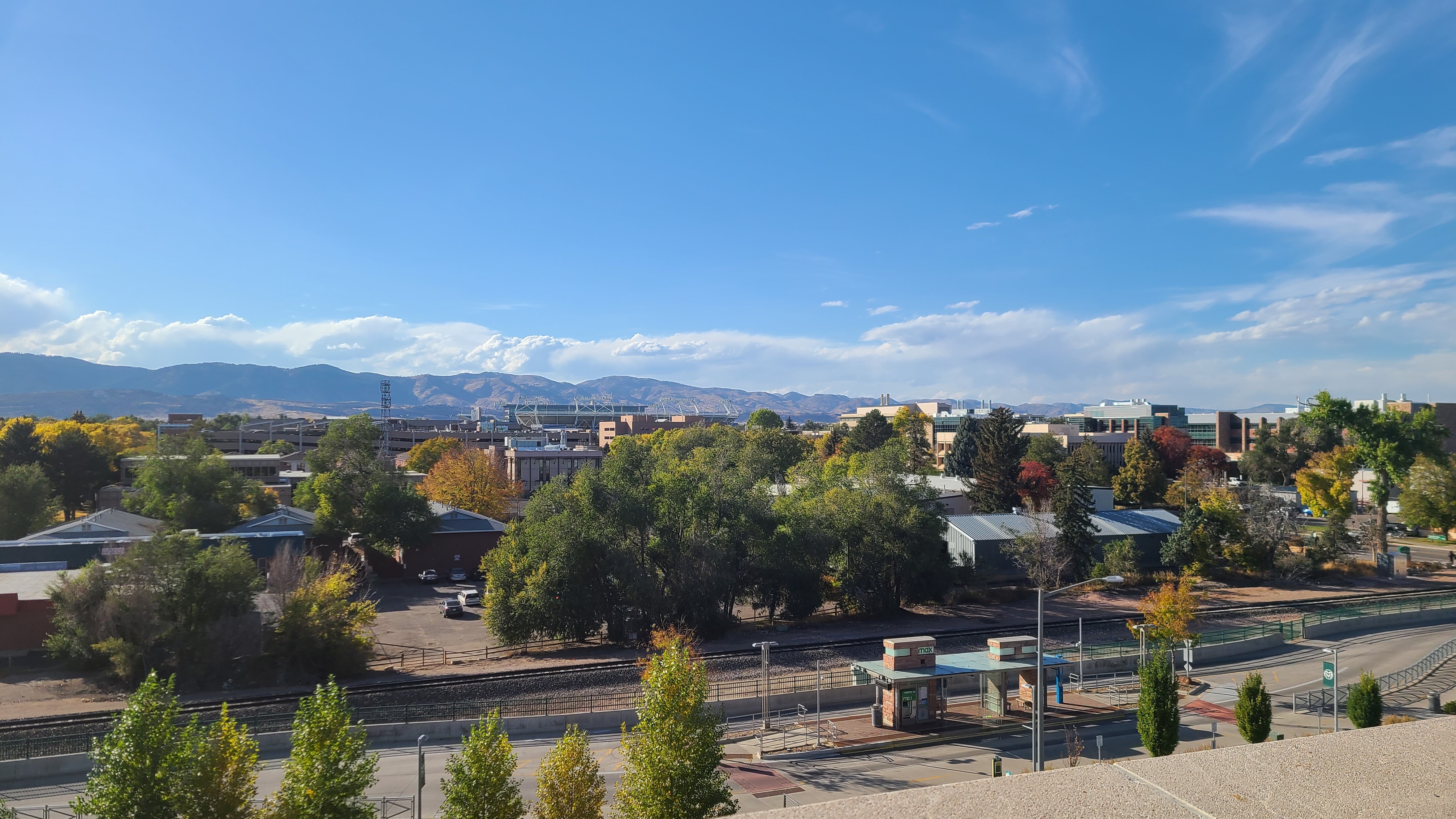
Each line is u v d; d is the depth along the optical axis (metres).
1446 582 80.12
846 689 47.19
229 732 16.36
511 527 63.25
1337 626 63.25
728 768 36.06
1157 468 124.69
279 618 50.22
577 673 49.31
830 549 67.62
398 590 80.19
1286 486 131.38
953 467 129.00
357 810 16.36
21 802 31.19
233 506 88.25
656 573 62.81
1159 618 52.19
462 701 45.00
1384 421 92.62
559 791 18.66
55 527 81.94
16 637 50.00
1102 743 38.50
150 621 46.50
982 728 41.47
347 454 89.00
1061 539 79.19
